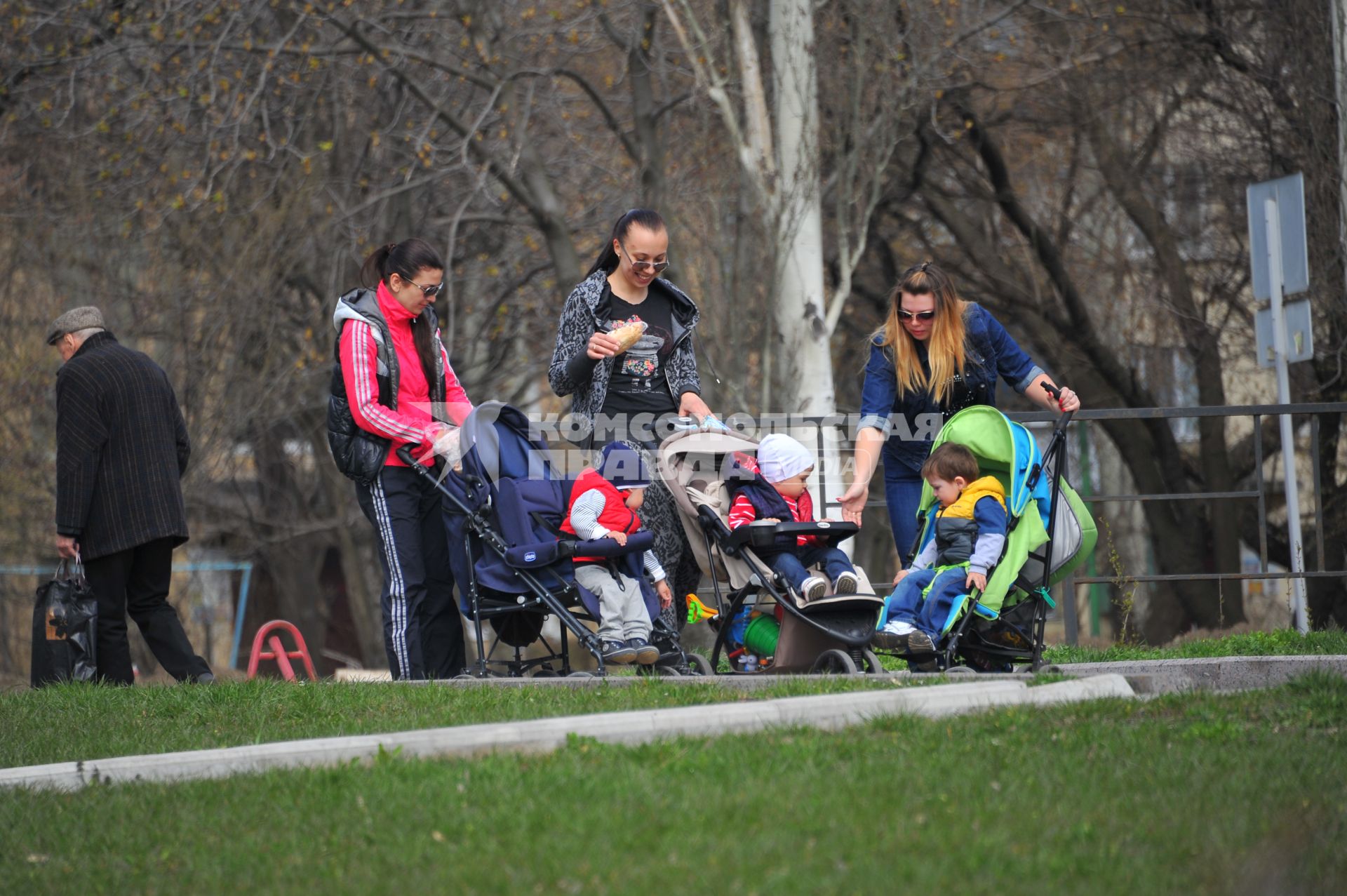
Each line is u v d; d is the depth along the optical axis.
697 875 14.14
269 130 63.59
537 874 14.52
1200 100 72.56
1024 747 18.56
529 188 67.62
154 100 65.56
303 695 25.89
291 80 64.81
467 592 29.05
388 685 27.02
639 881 14.10
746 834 15.39
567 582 28.02
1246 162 71.94
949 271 81.75
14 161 69.88
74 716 25.86
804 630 26.34
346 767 19.27
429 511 30.19
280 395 75.44
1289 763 17.52
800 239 54.69
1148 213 74.94
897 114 62.56
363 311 29.20
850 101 62.19
